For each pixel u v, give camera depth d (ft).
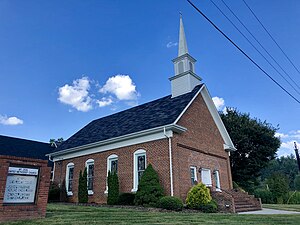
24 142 107.04
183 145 53.93
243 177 100.48
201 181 57.21
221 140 71.05
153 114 62.64
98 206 50.62
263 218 33.78
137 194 49.08
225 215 37.17
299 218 34.50
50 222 24.81
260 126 100.12
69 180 72.69
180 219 30.17
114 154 61.26
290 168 275.18
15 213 26.13
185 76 66.03
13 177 26.94
